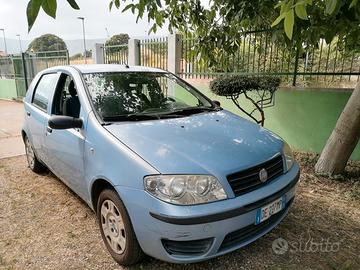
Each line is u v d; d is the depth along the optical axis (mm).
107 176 2346
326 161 4199
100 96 2947
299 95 5301
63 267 2477
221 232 2057
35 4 1237
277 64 5621
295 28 3162
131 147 2301
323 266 2441
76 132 2854
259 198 2191
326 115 5090
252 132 2814
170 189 2029
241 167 2207
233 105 6242
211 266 2434
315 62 5441
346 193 3713
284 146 2789
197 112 3213
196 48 4953
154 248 2111
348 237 2834
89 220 3180
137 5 3572
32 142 4121
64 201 3607
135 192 2127
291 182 2535
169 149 2266
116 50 8648
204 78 6559
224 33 4426
